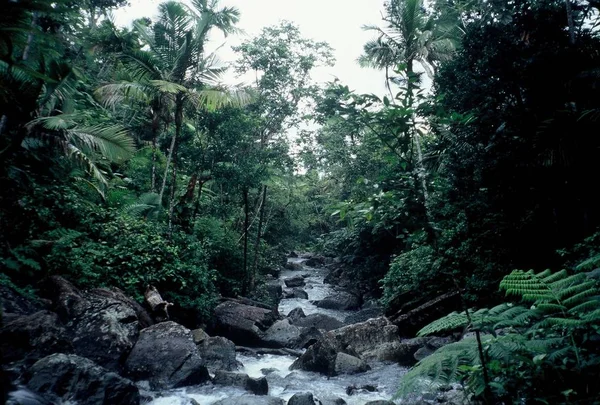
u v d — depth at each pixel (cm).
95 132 981
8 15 379
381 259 1931
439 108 334
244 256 1642
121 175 1617
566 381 280
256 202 2202
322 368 862
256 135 1869
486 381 277
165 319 954
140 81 1316
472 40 996
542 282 330
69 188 1088
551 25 931
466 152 1032
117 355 698
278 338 1130
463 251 1067
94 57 1741
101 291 867
